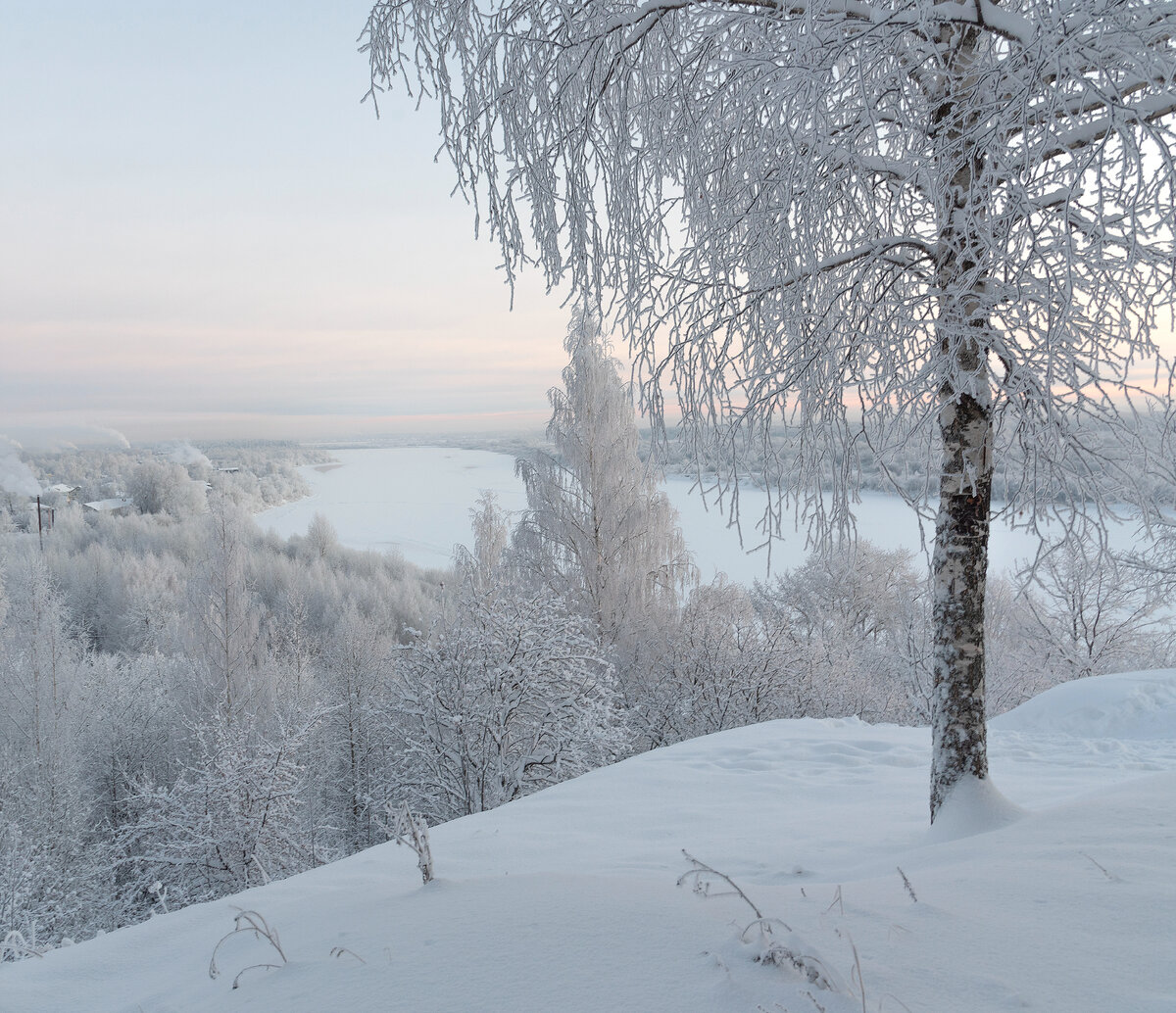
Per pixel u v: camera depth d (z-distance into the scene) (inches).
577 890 94.7
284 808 506.0
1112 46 118.2
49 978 121.6
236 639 922.7
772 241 163.6
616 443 682.8
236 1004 79.1
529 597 639.8
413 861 178.1
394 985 70.6
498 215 179.3
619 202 174.2
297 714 788.6
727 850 169.9
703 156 168.1
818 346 152.0
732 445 168.6
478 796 462.0
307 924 112.7
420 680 484.7
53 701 820.6
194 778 815.1
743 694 631.2
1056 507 148.9
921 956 67.2
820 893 95.3
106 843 633.6
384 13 173.8
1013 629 778.2
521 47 164.7
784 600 996.6
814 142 138.9
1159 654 717.9
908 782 253.6
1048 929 73.1
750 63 144.9
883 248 155.2
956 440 167.5
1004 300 138.4
